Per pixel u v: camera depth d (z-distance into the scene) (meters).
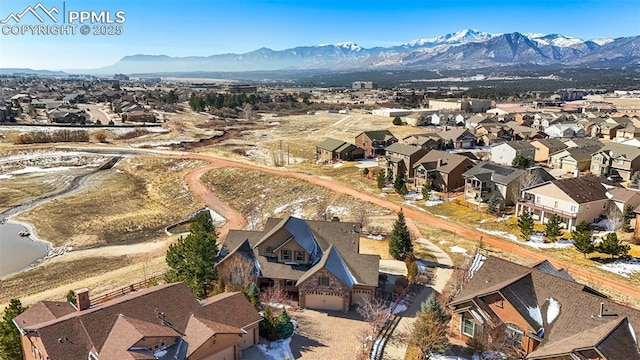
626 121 124.44
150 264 49.56
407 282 40.44
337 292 36.78
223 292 37.06
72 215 69.25
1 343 28.52
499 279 31.47
